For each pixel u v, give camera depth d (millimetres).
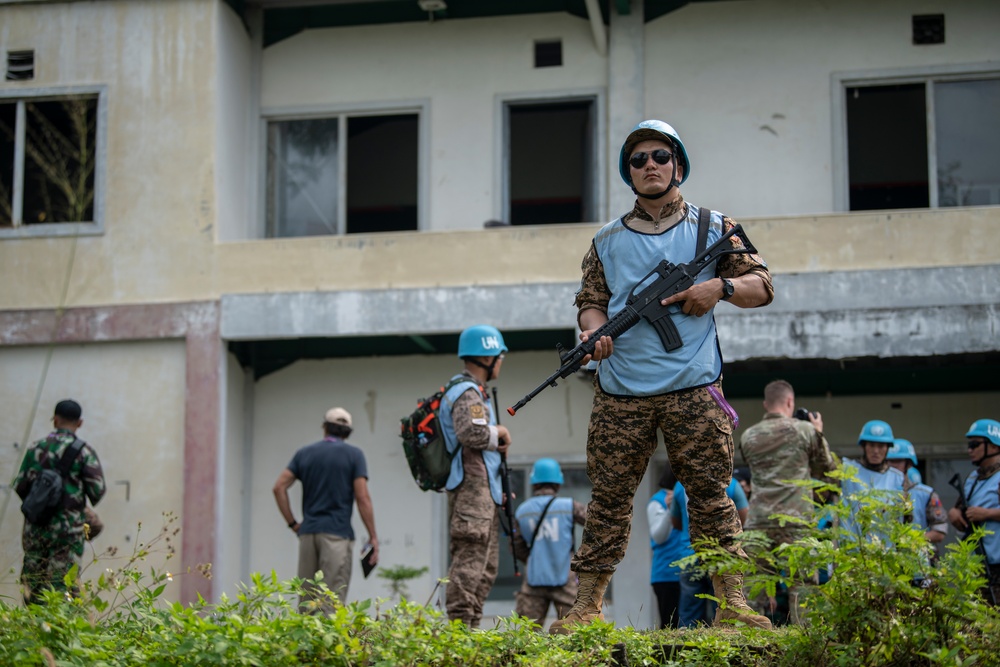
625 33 15922
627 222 6000
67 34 16047
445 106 16438
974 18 15516
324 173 16625
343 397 16000
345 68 16672
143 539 15070
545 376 15641
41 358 15672
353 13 16734
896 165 15547
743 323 14141
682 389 5730
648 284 5848
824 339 14008
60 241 15742
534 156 16344
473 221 16219
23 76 16109
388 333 15117
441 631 5438
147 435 15328
